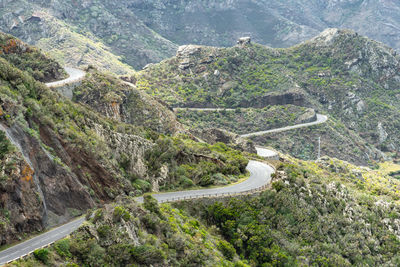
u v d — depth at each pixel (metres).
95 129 56.97
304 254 55.09
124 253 35.50
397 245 65.88
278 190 64.19
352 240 63.03
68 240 34.44
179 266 39.84
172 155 66.12
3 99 41.84
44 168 41.44
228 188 64.44
